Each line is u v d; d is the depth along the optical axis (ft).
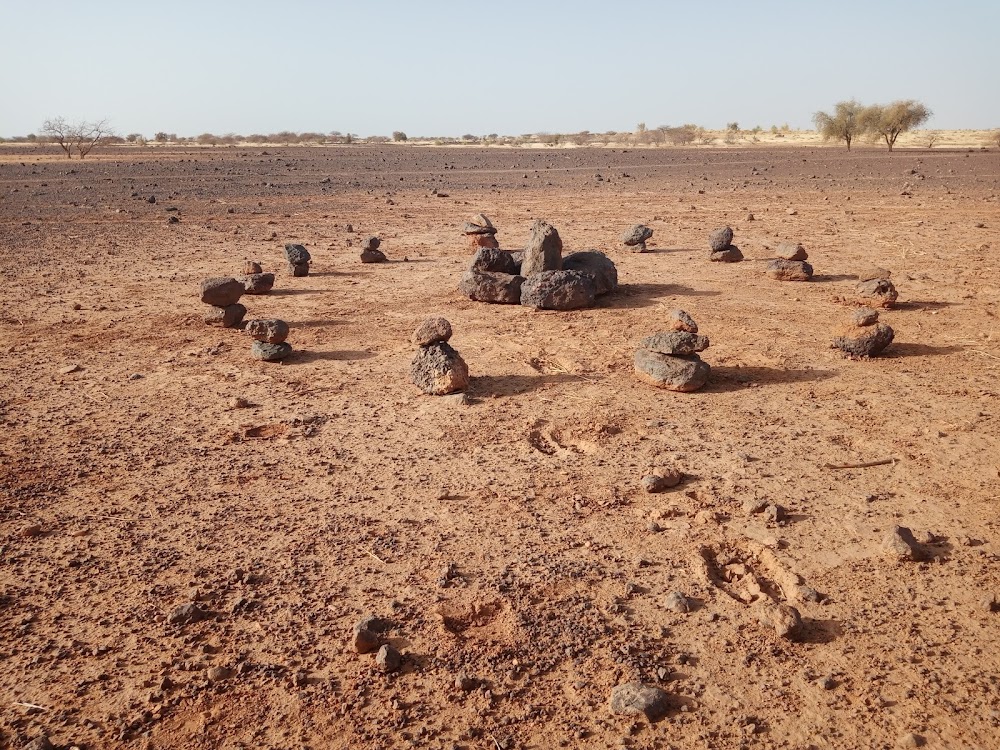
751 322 43.93
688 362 33.50
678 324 33.81
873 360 37.40
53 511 23.56
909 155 200.13
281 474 26.03
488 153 265.95
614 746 14.74
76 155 236.84
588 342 40.65
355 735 15.07
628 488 24.79
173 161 206.90
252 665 16.98
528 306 47.91
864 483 25.04
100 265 62.28
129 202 106.93
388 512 23.44
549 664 16.94
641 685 15.88
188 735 15.14
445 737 15.01
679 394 33.32
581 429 29.50
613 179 144.15
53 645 17.65
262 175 158.61
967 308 46.03
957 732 14.97
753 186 123.54
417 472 26.11
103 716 15.60
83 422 30.42
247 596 19.34
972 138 315.58
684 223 82.89
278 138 388.98
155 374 36.09
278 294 52.80
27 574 20.34
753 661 17.02
